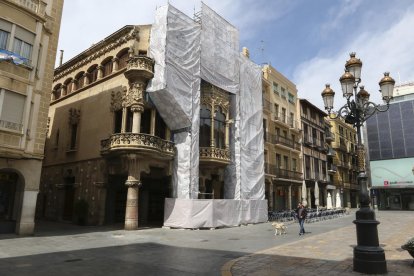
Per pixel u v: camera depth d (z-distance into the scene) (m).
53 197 25.92
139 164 19.45
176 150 21.67
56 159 26.62
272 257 10.16
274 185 34.81
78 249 11.79
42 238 14.20
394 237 15.12
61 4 17.47
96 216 21.22
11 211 15.62
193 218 19.80
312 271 8.20
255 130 28.53
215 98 24.73
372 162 49.75
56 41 16.97
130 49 21.66
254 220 24.97
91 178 22.33
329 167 50.25
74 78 26.95
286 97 40.09
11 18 14.51
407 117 47.81
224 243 13.98
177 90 20.81
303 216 17.44
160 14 21.42
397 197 47.75
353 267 8.29
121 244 13.27
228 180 25.73
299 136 41.28
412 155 46.59
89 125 23.73
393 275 7.71
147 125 21.44
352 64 9.88
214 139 24.14
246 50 33.28
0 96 13.94
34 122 15.33
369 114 10.08
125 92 21.11
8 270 8.23
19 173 14.91
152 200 24.28
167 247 12.70
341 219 28.94
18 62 14.52
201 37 23.59
